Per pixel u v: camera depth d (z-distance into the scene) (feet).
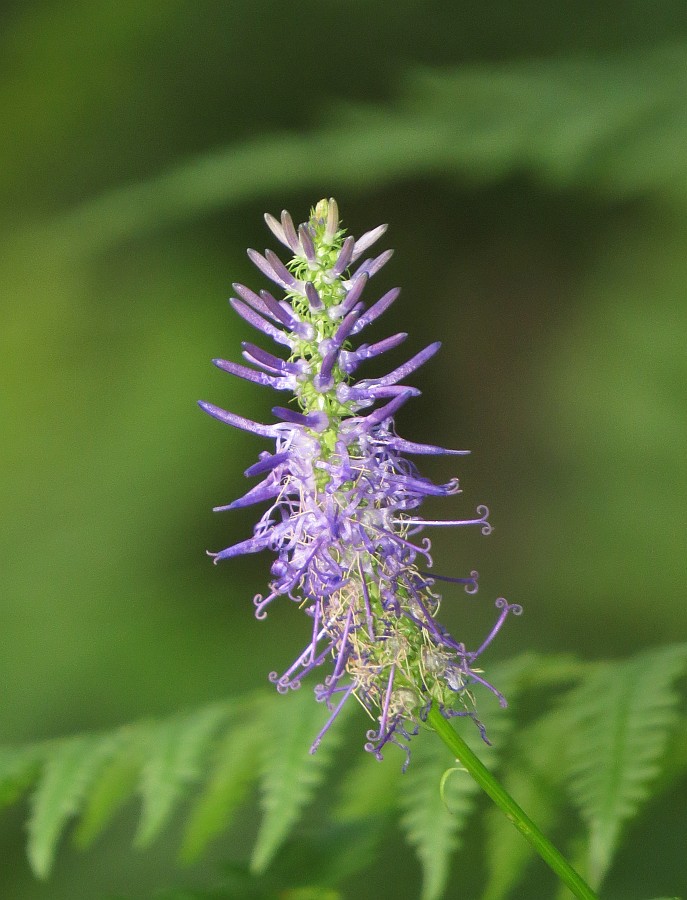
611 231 38.52
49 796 18.26
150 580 36.76
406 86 35.35
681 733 16.57
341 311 10.93
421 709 11.32
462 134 26.68
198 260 40.98
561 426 36.37
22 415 39.27
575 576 33.50
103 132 43.34
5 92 43.75
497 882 16.90
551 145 25.09
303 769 16.75
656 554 31.91
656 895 22.72
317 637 11.41
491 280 43.45
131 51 43.34
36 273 41.88
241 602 37.40
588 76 27.14
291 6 42.96
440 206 42.75
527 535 38.27
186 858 18.20
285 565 11.21
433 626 11.34
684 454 31.53
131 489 37.06
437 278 43.80
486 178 26.99
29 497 37.81
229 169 29.40
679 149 23.81
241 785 18.02
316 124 42.83
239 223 41.11
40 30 43.88
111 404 38.58
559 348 39.40
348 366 11.08
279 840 15.90
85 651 35.42
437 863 15.01
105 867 29.99
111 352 40.04
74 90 43.39
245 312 11.04
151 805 17.79
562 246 41.52
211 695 34.83
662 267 33.45
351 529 11.07
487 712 16.92
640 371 32.19
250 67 43.29
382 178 29.32
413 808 15.66
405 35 42.93
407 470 11.51
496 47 41.75
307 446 10.94
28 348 39.88
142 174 43.27
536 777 17.49
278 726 17.81
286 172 28.27
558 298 42.37
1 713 34.83
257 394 38.42
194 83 43.39
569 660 17.74
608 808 13.92
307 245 10.87
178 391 38.11
